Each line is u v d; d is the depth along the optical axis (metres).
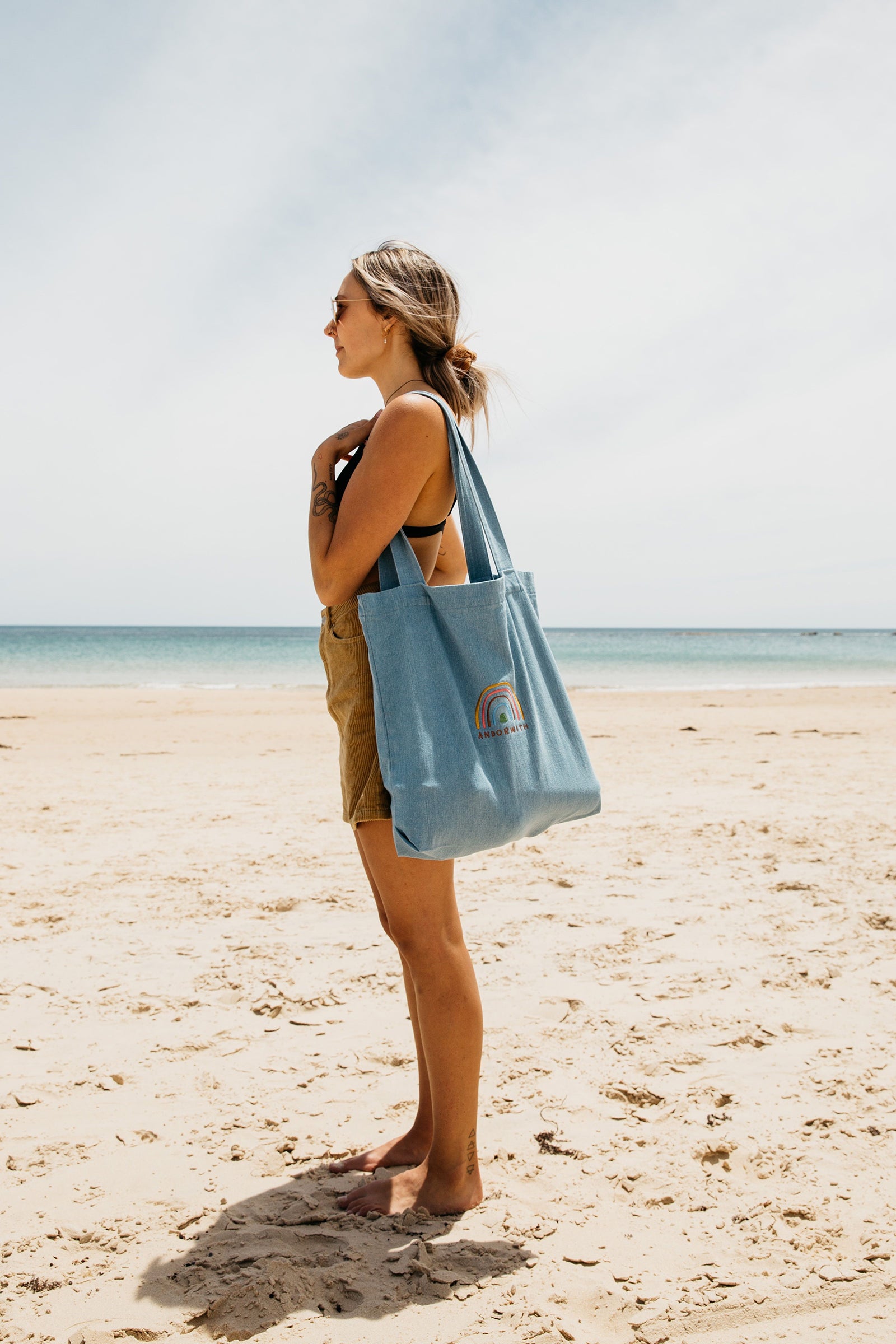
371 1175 1.91
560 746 1.69
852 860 4.42
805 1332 1.40
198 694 19.95
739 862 4.45
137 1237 1.69
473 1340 1.38
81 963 3.19
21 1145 2.03
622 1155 1.95
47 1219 1.75
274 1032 2.64
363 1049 2.53
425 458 1.65
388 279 1.82
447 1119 1.75
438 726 1.53
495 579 1.63
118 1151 2.01
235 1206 1.79
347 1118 2.16
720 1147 1.96
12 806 6.18
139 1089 2.30
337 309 1.90
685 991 2.86
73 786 7.10
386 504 1.63
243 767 8.38
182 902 3.92
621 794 6.51
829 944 3.27
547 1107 2.17
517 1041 2.53
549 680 1.74
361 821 1.66
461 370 1.94
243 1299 1.47
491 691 1.58
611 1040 2.52
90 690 21.89
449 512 1.79
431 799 1.48
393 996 2.90
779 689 23.06
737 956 3.17
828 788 6.69
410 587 1.59
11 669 34.91
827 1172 1.87
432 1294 1.50
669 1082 2.28
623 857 4.60
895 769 7.79
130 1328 1.42
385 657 1.57
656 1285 1.51
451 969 1.71
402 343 1.85
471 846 1.53
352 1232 1.68
